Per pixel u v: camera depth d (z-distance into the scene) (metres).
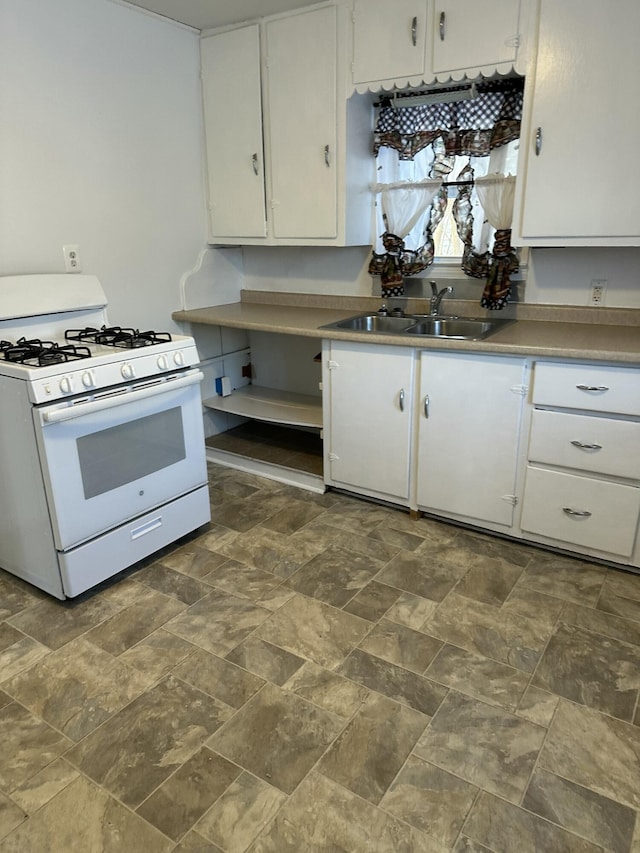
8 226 2.56
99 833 1.39
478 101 2.77
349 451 2.93
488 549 2.56
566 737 1.63
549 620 2.10
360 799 1.46
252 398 3.71
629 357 2.09
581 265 2.71
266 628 2.08
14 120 2.50
